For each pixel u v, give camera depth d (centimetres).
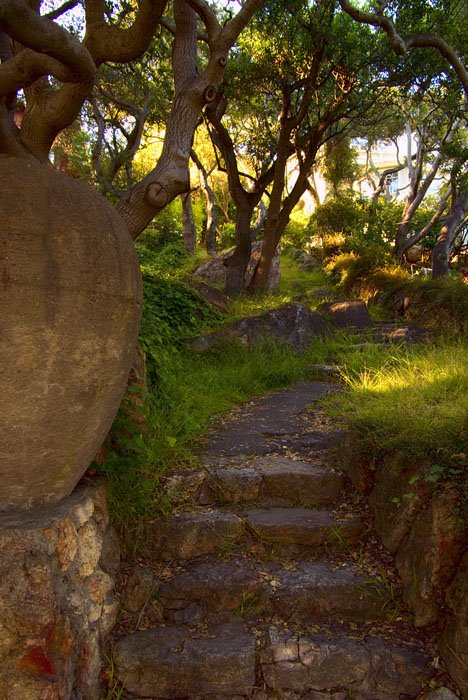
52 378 214
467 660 227
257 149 1190
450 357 531
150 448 343
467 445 280
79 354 219
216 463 368
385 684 244
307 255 1644
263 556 305
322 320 794
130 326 246
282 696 245
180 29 429
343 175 1745
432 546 259
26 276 205
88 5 275
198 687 246
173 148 371
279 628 266
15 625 209
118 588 280
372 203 1653
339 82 962
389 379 482
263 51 921
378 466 330
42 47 197
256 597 279
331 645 254
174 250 1435
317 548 310
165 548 303
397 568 287
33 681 208
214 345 685
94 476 291
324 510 334
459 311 802
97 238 224
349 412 439
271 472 347
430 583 255
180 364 596
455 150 1149
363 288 1137
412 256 1636
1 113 234
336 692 246
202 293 930
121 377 247
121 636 264
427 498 279
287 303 775
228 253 1277
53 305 210
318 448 401
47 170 225
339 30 856
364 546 310
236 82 952
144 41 264
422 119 1331
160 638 261
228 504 337
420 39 429
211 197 1598
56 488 238
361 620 273
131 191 365
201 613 276
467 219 1302
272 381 610
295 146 1031
